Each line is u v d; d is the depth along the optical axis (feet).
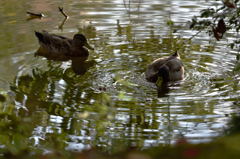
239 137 11.73
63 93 40.81
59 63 50.88
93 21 63.52
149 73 45.55
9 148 22.52
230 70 46.78
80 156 14.67
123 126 33.76
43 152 27.94
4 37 57.41
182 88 42.63
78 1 73.00
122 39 57.00
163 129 33.17
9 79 44.11
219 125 33.37
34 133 31.99
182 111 36.86
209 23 33.50
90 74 46.62
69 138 31.35
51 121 34.58
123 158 12.96
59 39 54.49
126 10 67.51
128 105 38.11
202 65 48.55
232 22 33.81
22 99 38.91
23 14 66.85
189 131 32.63
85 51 53.78
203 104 38.24
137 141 30.81
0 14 66.49
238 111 36.11
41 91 41.11
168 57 47.52
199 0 71.05
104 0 72.84
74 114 36.01
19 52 52.75
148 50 53.42
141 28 60.29
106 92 41.11
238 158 11.25
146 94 40.98
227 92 41.04
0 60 49.75
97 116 35.45
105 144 30.14
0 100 34.09
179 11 65.77
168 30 59.16
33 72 46.83
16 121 26.55
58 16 66.13
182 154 12.26
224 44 54.34
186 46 54.24
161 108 37.52
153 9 67.36
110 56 52.03
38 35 55.01
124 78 45.34
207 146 12.14
